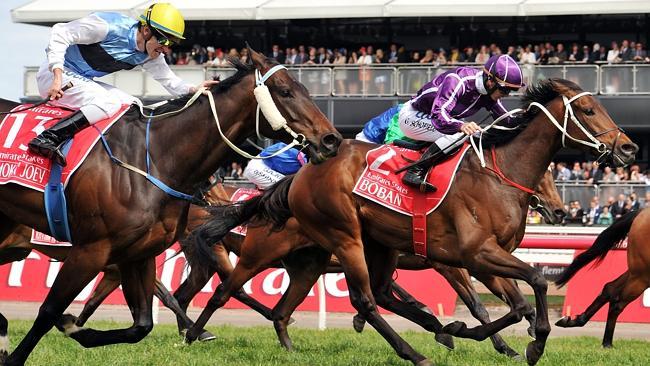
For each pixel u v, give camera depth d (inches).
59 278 283.3
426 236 344.5
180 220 294.4
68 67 300.2
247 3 1053.2
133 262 293.6
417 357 344.8
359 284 358.3
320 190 362.6
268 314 479.2
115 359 356.2
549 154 340.5
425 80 964.0
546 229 645.9
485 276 357.1
